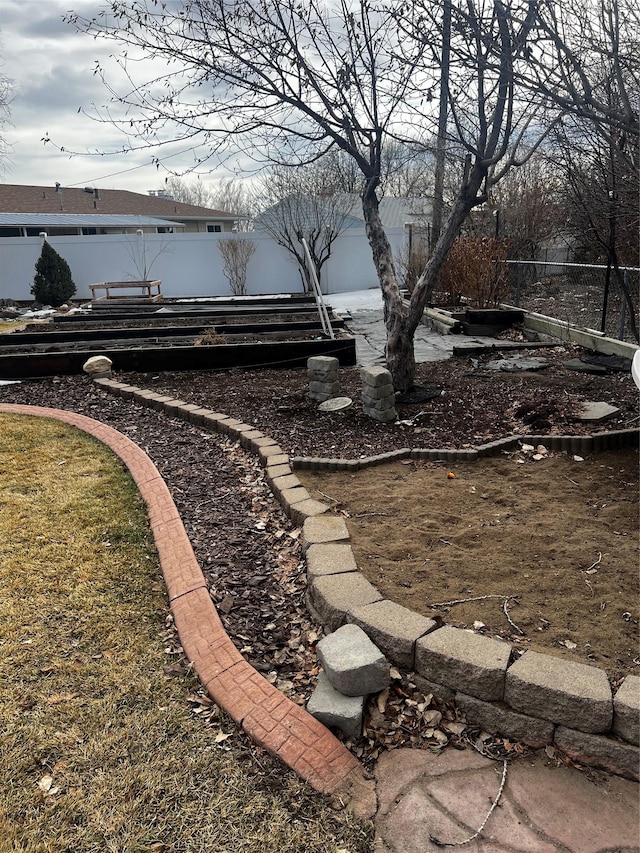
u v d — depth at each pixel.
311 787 1.88
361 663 2.14
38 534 3.46
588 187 5.75
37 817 1.76
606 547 3.00
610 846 1.70
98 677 2.32
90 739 2.04
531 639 2.33
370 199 5.57
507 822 1.78
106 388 7.00
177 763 1.95
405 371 5.77
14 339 9.70
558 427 4.71
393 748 2.07
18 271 17.78
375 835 1.75
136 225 22.25
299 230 16.66
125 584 2.96
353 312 13.88
